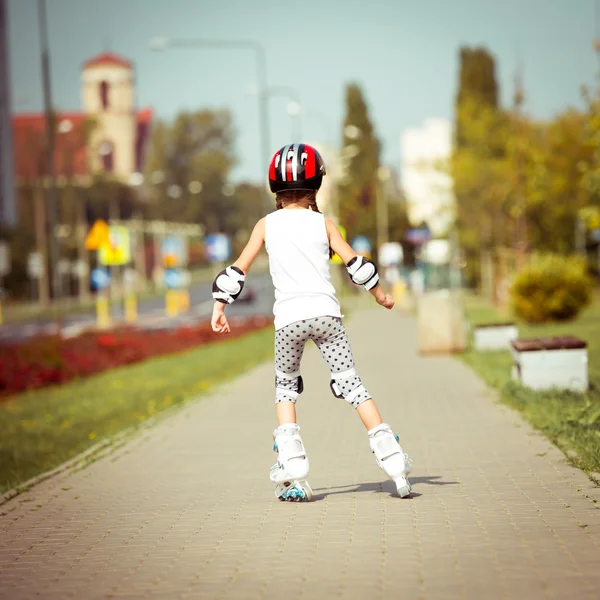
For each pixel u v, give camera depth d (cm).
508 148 10638
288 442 1897
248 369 5850
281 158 1869
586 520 1662
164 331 9706
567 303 8400
